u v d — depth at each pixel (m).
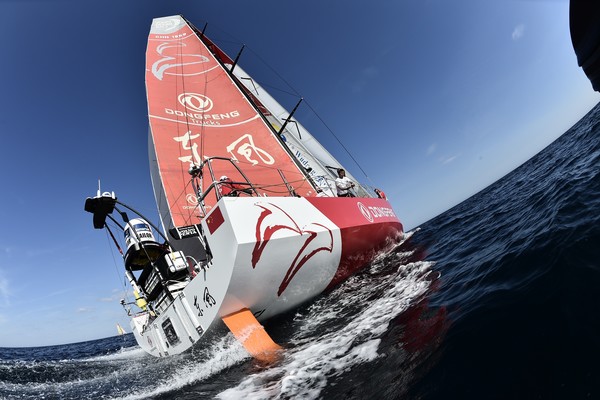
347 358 2.84
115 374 5.49
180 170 8.16
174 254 5.66
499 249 4.48
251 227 4.09
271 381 2.95
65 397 4.30
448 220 13.05
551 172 9.80
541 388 1.62
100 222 6.18
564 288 2.37
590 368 1.59
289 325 4.80
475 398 1.73
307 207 5.29
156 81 9.82
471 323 2.50
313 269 5.05
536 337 2.00
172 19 13.25
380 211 7.69
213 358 4.32
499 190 15.89
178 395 3.49
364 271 6.54
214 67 11.16
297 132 11.45
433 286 4.12
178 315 4.76
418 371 2.18
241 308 4.31
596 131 12.32
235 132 9.28
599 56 1.17
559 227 3.75
